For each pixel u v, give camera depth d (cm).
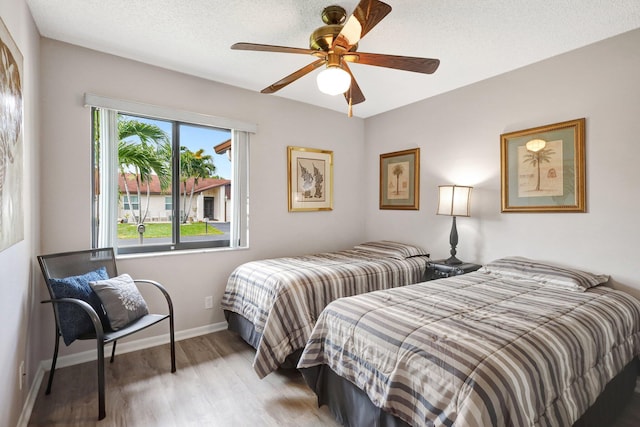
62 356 238
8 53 139
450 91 332
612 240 229
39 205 226
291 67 281
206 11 200
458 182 326
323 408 192
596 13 200
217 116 312
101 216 256
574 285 214
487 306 177
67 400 197
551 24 212
